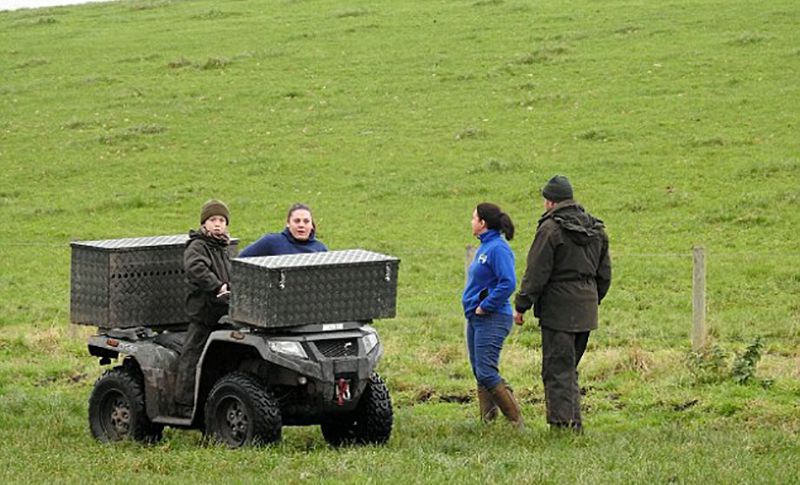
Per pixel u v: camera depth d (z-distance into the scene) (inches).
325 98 4793.3
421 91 4768.7
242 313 1409.9
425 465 1294.3
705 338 2095.2
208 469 1311.5
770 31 5027.1
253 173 4045.3
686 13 5457.7
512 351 2139.5
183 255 1562.5
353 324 1438.2
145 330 1567.4
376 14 6122.1
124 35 6146.7
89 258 1552.7
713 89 4402.1
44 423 1656.0
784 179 3540.8
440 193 3720.5
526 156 3964.1
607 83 4611.2
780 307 2498.8
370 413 1471.5
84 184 4052.7
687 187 3555.6
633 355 1953.7
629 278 2802.7
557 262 1483.8
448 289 2837.1
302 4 6584.6
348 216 3570.4
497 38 5398.6
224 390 1439.5
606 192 3575.3
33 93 5147.6
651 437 1470.2
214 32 6038.4
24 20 6737.2
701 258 2076.8
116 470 1327.5
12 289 3021.7
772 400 1722.4
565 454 1349.7
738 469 1249.4
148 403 1514.5
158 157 4261.8
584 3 5900.6
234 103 4815.5
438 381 1943.9
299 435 1594.5
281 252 1508.4
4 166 4264.3
